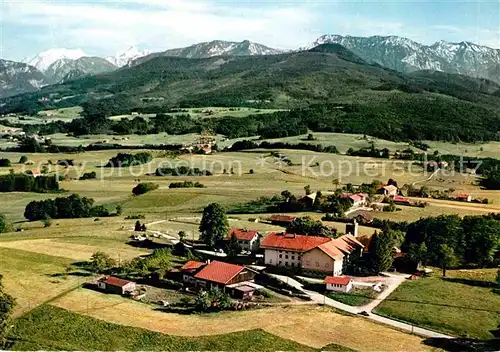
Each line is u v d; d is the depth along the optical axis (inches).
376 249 5812.0
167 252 6122.1
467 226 6510.8
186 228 7381.9
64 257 5807.1
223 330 4131.4
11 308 4077.3
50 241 6486.2
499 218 7101.4
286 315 4498.0
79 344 3841.0
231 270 5246.1
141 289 5024.6
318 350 3841.0
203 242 6712.6
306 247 5826.8
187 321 4298.7
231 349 3816.4
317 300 4936.0
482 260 6190.9
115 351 3769.7
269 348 3843.5
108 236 6815.9
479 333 4276.6
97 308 4451.3
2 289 4677.7
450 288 5324.8
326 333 4148.6
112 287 4886.8
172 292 5044.3
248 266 5910.4
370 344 3981.3
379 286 5344.5
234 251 6279.5
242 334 4047.7
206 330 4126.5
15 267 5364.2
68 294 4726.9
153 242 6574.8
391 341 4050.2
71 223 7859.3
